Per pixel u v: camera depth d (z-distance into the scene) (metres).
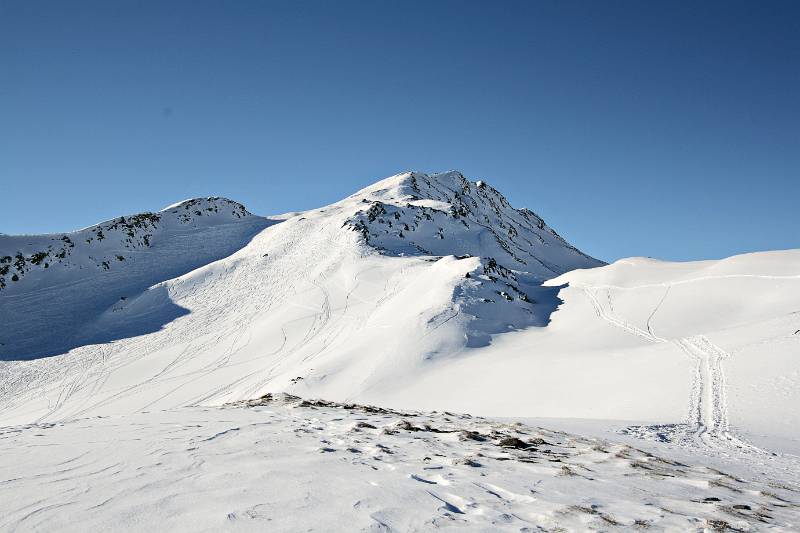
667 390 27.92
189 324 77.75
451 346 48.97
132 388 54.81
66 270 104.75
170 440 8.32
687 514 4.75
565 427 15.73
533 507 4.82
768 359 28.78
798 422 19.95
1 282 94.38
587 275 75.06
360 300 76.81
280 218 168.75
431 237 132.62
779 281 51.66
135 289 99.00
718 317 48.97
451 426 12.03
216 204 167.38
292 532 3.87
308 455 7.20
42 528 4.03
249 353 62.75
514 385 36.22
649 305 55.88
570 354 41.97
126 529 3.99
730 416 21.84
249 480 5.55
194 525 4.05
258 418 12.01
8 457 6.92
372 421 12.02
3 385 59.72
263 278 95.25
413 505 4.71
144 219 138.88
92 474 5.86
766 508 5.29
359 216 123.81
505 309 60.12
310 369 46.78
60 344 74.38
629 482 6.36
